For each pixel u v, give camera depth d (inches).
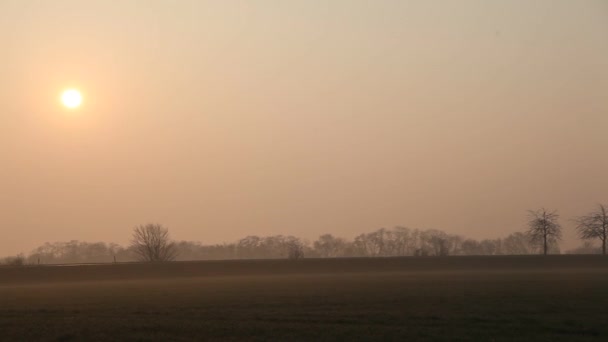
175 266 5167.3
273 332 1330.0
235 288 2854.3
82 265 5034.5
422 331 1310.3
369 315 1584.6
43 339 1298.0
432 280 3245.6
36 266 4926.2
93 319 1604.3
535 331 1307.8
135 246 5944.9
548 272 4274.1
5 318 1672.0
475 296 2070.6
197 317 1612.9
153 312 1755.7
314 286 2871.6
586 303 1808.6
